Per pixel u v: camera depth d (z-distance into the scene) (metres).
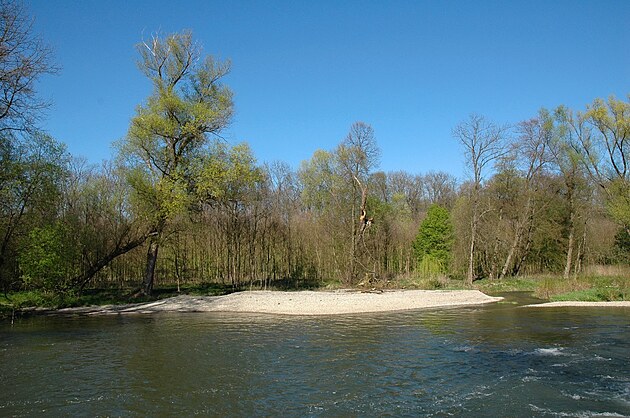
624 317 24.67
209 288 42.69
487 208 49.31
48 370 14.73
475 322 23.64
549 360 15.70
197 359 16.06
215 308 30.36
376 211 48.09
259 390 12.62
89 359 16.19
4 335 21.11
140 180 31.81
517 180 49.66
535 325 22.52
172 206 31.16
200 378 13.74
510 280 46.62
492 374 14.09
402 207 66.00
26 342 19.31
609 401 11.65
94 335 20.94
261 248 47.69
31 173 27.55
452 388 12.77
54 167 28.75
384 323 23.64
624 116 39.66
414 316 26.03
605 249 49.00
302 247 50.88
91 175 40.97
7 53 21.03
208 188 33.25
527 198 48.53
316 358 16.12
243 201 39.19
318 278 50.62
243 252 48.12
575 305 29.98
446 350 17.27
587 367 14.79
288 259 50.19
